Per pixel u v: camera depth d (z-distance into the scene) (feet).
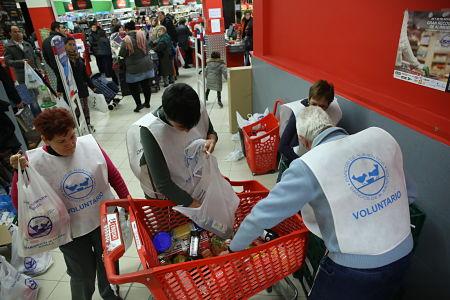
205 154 4.44
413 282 5.43
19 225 4.23
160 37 21.59
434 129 4.68
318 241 5.03
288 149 6.66
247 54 24.77
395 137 5.34
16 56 17.02
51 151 4.40
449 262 4.64
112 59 25.59
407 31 5.46
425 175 4.82
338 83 7.39
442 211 4.62
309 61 9.16
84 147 4.63
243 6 33.83
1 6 22.03
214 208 4.41
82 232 4.74
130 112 17.85
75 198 4.57
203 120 5.32
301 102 6.98
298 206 3.17
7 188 8.96
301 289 6.00
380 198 3.26
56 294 6.36
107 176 4.87
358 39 6.86
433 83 5.12
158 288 3.33
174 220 4.93
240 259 3.74
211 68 16.75
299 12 9.21
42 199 4.21
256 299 5.86
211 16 22.17
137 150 5.07
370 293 3.53
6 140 9.07
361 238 3.17
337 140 3.32
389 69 6.09
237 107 13.20
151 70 17.24
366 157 3.25
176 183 4.67
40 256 7.04
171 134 4.36
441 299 4.90
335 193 3.07
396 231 3.34
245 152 11.03
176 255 4.46
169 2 55.98
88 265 5.05
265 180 9.99
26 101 13.87
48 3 25.80
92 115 17.44
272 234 4.75
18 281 5.91
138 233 3.75
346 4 7.06
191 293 3.61
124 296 6.13
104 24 44.50
